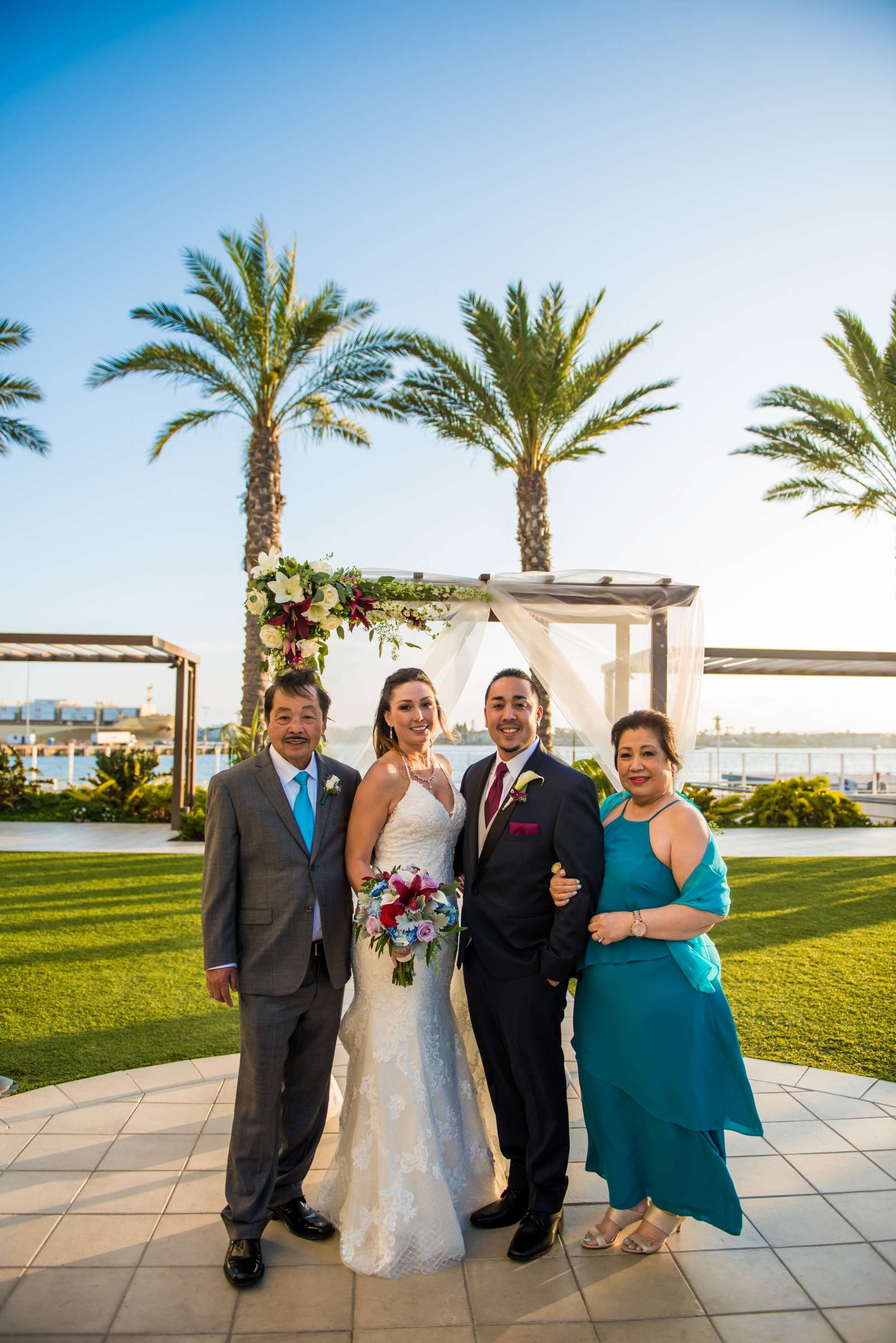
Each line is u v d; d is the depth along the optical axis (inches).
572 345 514.3
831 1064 169.0
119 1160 130.3
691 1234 113.4
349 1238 106.9
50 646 569.0
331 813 114.6
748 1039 182.9
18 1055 172.7
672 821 109.6
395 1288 101.9
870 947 256.8
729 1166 130.0
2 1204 118.3
